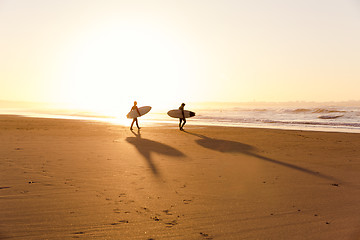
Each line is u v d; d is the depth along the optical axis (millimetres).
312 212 4824
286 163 8945
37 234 3787
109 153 10094
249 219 4496
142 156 9695
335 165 8688
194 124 26188
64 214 4523
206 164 8664
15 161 8312
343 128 22875
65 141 12758
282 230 4105
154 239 3754
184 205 5109
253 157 9891
